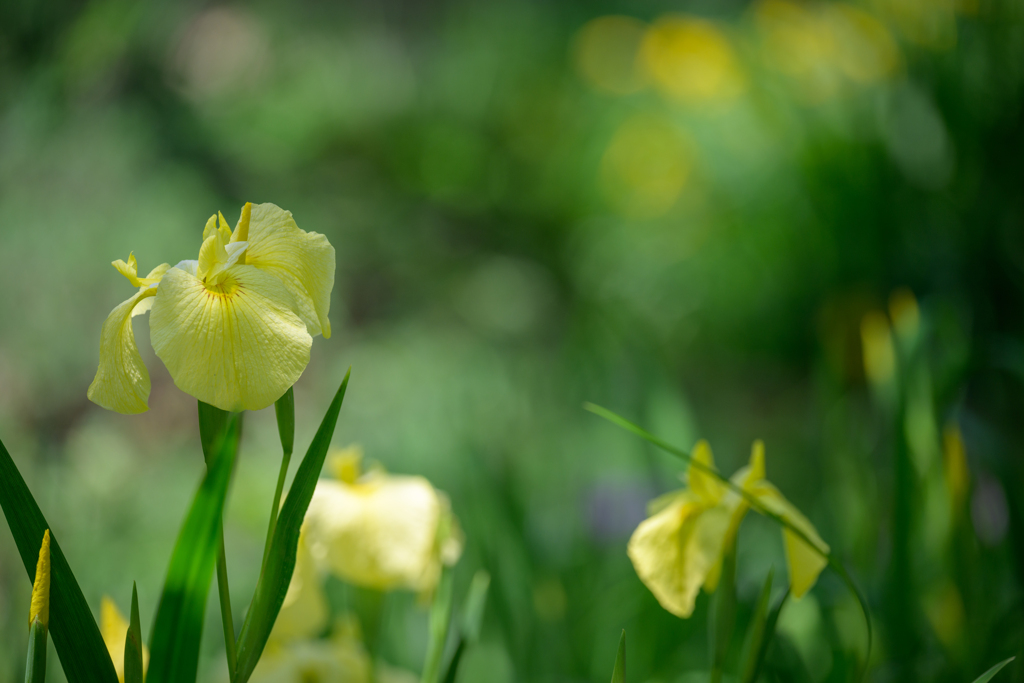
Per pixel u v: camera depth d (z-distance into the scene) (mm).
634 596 1997
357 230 6059
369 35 7867
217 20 6008
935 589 1625
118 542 2516
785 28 4191
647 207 5039
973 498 1754
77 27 2795
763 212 4195
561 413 3740
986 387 2418
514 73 7152
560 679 1807
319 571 1290
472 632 1225
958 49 2674
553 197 6359
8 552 1894
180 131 5129
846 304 3189
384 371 4629
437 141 6770
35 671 1065
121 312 1104
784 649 1331
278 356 1081
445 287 5941
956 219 2648
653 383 2232
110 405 1093
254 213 1119
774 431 3873
